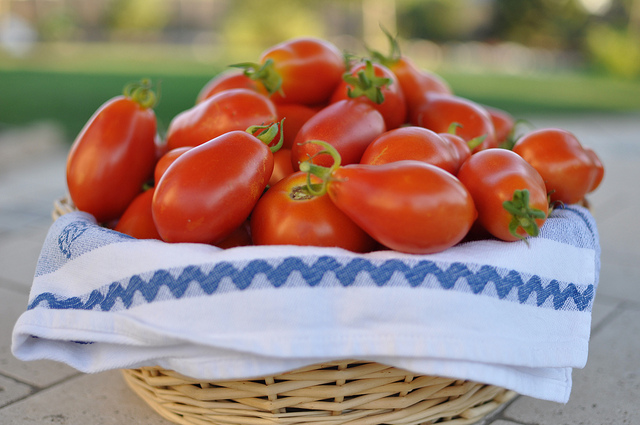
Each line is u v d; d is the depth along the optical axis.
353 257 0.42
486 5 9.31
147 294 0.43
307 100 0.58
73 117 2.41
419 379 0.44
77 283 0.45
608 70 6.58
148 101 0.54
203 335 0.41
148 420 0.50
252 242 0.49
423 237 0.42
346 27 9.28
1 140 1.72
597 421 0.49
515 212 0.42
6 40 7.95
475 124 0.56
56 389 0.54
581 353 0.45
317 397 0.44
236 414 0.45
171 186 0.44
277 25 8.00
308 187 0.43
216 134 0.52
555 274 0.45
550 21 9.02
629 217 1.01
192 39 9.52
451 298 0.42
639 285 0.72
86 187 0.52
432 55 8.95
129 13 8.99
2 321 0.65
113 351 0.44
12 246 0.89
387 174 0.42
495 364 0.43
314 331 0.41
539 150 0.51
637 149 1.76
